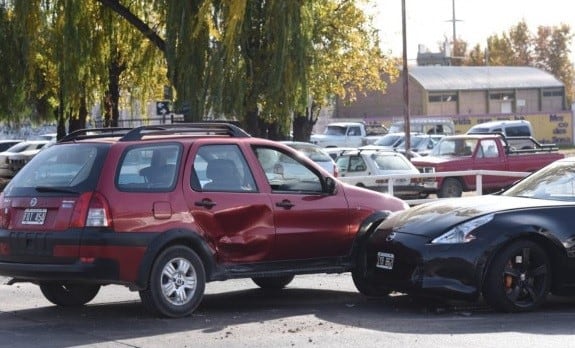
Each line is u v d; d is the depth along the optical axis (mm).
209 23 21609
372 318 9367
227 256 9719
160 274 9133
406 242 9633
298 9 21906
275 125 27172
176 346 7988
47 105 30031
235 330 8719
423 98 81500
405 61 39781
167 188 9320
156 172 9352
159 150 9453
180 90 21703
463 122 69250
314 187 10547
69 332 8695
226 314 9703
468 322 8992
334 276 12938
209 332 8617
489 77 85875
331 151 27109
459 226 9438
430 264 9367
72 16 21844
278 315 9625
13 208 9398
